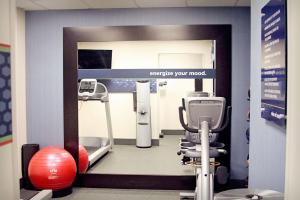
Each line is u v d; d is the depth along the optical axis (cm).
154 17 483
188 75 477
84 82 620
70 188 459
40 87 502
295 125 124
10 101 129
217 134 402
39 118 504
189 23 480
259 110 296
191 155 359
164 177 484
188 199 430
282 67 209
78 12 491
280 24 212
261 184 291
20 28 483
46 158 428
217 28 473
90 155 604
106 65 661
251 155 329
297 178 121
